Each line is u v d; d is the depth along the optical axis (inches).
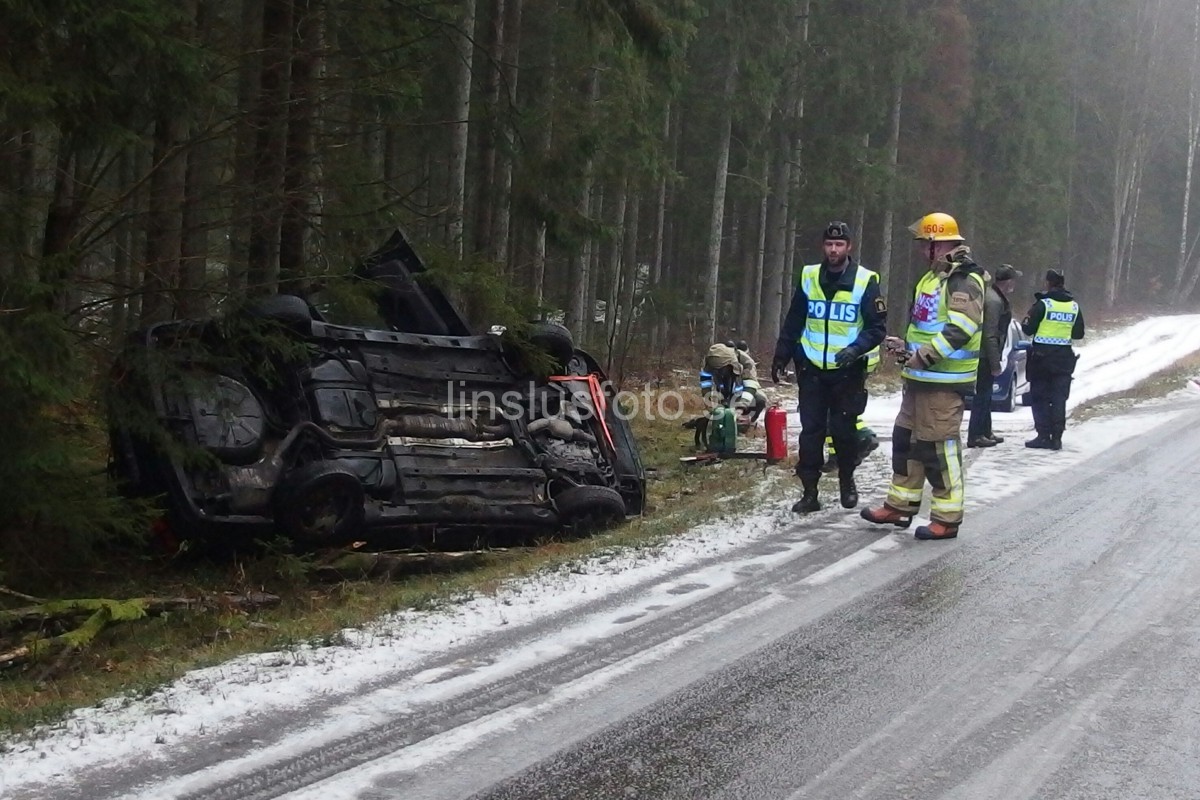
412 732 177.8
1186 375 935.0
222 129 360.8
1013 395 732.0
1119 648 221.6
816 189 1288.1
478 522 340.2
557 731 179.5
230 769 163.3
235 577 304.2
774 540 308.8
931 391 308.7
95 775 160.7
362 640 223.1
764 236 1421.0
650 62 515.2
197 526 298.7
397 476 331.9
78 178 310.7
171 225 353.4
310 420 327.6
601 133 638.5
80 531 275.4
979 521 334.0
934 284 311.3
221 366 323.6
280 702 189.3
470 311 443.5
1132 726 183.6
